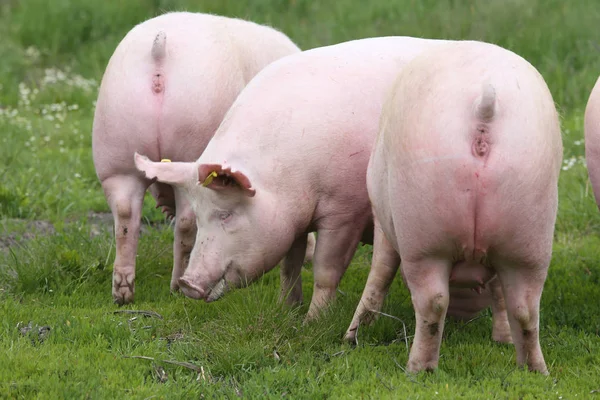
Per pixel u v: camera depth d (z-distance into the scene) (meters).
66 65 39.00
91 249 19.80
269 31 19.33
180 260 17.84
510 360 14.02
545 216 11.88
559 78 31.44
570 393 12.63
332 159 15.17
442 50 12.83
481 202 11.51
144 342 14.80
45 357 14.07
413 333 15.44
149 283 18.78
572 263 20.02
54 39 40.03
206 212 14.84
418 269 12.34
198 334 15.01
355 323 15.27
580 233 22.34
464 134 11.56
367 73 15.70
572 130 27.88
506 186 11.45
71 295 17.86
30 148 29.05
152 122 16.45
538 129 11.73
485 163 11.45
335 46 16.33
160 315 16.47
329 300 15.91
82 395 12.66
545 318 16.41
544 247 12.10
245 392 12.94
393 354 14.38
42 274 18.31
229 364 13.83
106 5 41.88
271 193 14.87
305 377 13.47
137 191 17.09
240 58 17.77
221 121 16.89
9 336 15.00
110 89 16.70
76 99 34.88
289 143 15.01
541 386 12.74
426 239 11.96
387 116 12.84
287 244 15.17
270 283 18.75
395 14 38.12
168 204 18.97
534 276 12.34
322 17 39.06
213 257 14.77
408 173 11.90
